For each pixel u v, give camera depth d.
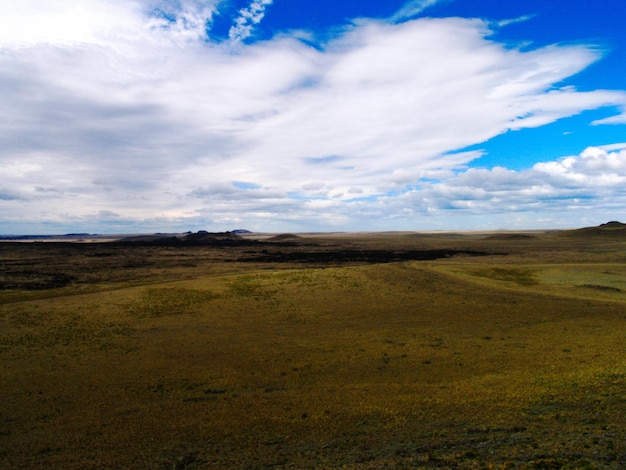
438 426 15.05
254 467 12.87
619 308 35.78
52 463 14.23
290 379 22.34
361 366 24.03
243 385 21.62
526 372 21.33
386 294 43.66
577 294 42.59
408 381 21.25
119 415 18.22
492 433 13.88
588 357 23.20
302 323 34.53
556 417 14.80
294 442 14.70
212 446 14.84
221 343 29.23
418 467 11.58
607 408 15.14
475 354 25.33
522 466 10.92
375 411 17.06
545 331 30.06
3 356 26.88
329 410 17.53
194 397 20.08
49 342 29.66
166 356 26.69
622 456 10.87
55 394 20.95
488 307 37.84
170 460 13.87
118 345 29.03
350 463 12.43
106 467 13.72
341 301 41.44
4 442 16.11
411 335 30.38
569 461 10.92
